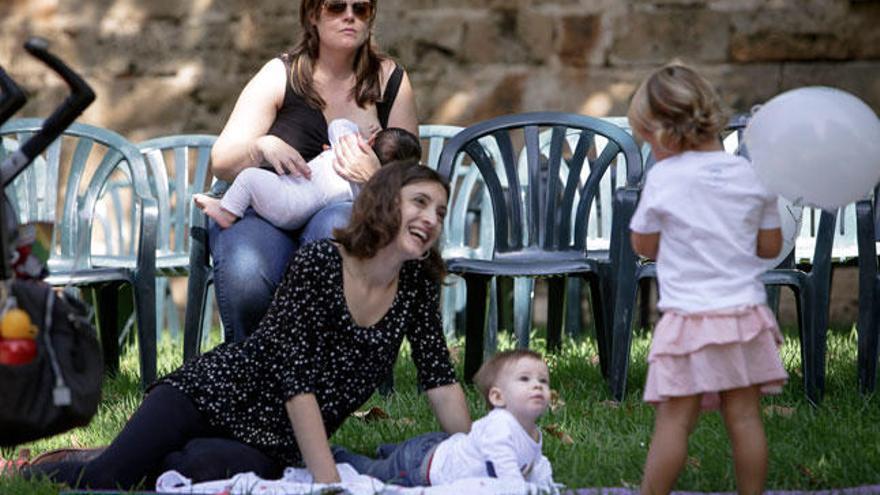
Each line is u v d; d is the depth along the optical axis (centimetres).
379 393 902
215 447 665
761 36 1411
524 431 643
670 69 619
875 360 873
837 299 1412
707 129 608
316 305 661
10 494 658
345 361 670
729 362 596
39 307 590
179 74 1473
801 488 675
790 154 602
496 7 1438
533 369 645
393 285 673
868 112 620
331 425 682
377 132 841
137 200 920
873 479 684
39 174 1095
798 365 981
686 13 1421
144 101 1476
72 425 597
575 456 725
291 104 856
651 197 613
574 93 1437
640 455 724
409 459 662
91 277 887
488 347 1031
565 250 949
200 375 679
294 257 668
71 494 637
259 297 797
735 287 600
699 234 602
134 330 1216
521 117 941
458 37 1441
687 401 609
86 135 973
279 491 623
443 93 1446
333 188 816
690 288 602
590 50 1433
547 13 1436
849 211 1076
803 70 1413
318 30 855
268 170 834
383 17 1445
